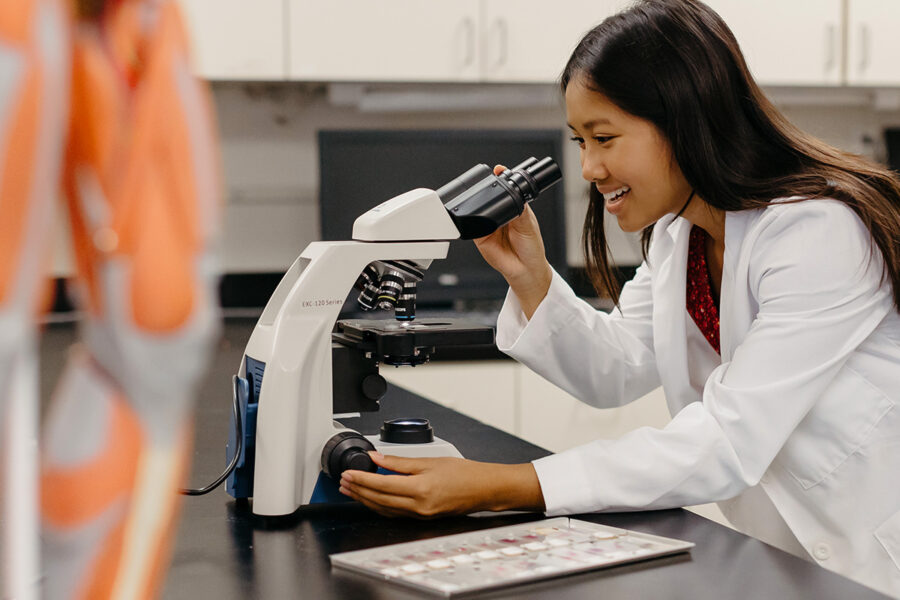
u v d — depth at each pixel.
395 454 1.09
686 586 0.79
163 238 0.29
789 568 0.84
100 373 0.31
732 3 3.06
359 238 1.07
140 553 0.31
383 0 2.91
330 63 2.90
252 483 1.05
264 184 3.31
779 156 1.16
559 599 0.76
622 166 1.13
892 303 1.11
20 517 0.29
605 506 1.01
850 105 3.49
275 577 0.82
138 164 0.29
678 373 1.33
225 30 2.85
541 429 2.83
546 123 3.44
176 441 0.31
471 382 2.79
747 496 1.29
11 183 0.26
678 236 1.32
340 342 1.16
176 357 0.30
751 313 1.16
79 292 0.30
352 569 0.83
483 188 1.14
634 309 1.49
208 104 0.32
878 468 1.15
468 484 0.99
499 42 2.97
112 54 0.30
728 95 1.11
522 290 1.36
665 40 1.10
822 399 1.15
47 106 0.27
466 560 0.84
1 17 0.26
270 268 3.34
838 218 1.08
